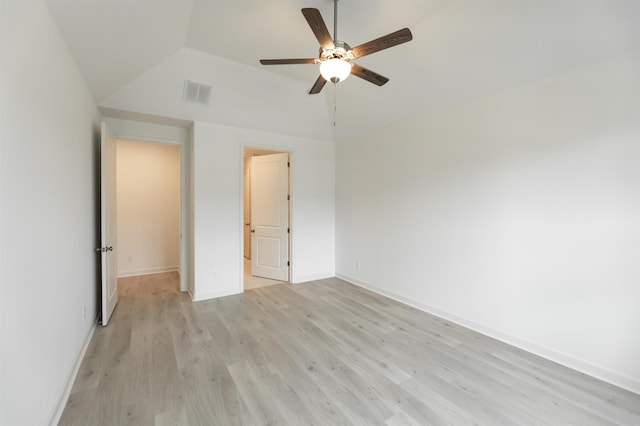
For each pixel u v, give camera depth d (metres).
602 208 2.10
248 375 2.13
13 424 1.21
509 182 2.63
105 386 1.98
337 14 2.30
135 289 4.27
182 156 4.08
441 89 2.98
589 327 2.18
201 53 2.94
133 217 5.11
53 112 1.75
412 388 2.00
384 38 1.87
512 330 2.64
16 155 1.27
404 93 3.26
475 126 2.89
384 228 4.02
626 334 2.01
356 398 1.89
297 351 2.50
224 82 3.32
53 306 1.72
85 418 1.68
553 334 2.37
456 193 3.08
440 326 3.03
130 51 2.46
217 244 3.91
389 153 3.91
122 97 3.12
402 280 3.75
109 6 1.82
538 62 2.30
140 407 1.78
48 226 1.66
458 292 3.08
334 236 5.05
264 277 4.97
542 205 2.42
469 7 2.18
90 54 2.22
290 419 1.70
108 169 3.10
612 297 2.06
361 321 3.15
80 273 2.40
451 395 1.93
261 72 3.32
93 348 2.50
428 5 2.21
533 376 2.15
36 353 1.45
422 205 3.46
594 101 2.12
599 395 1.93
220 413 1.74
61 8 1.67
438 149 3.26
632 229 1.98
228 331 2.88
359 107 3.83
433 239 3.34
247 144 4.13
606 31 1.92
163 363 2.28
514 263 2.61
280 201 4.78
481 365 2.29
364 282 4.39
